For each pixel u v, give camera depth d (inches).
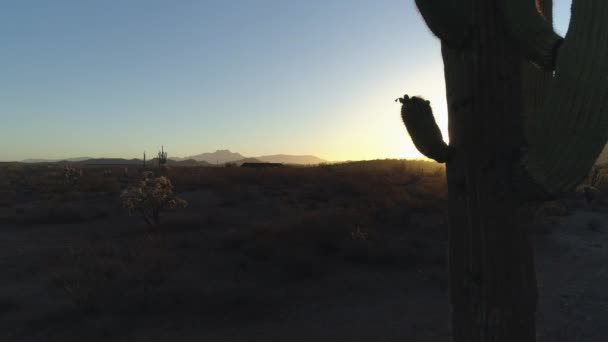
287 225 523.5
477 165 103.8
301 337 270.2
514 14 96.8
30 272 396.5
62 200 874.1
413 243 513.0
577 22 85.4
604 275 412.5
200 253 455.2
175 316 299.6
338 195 911.7
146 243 480.1
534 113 105.0
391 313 314.3
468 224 106.2
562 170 86.0
